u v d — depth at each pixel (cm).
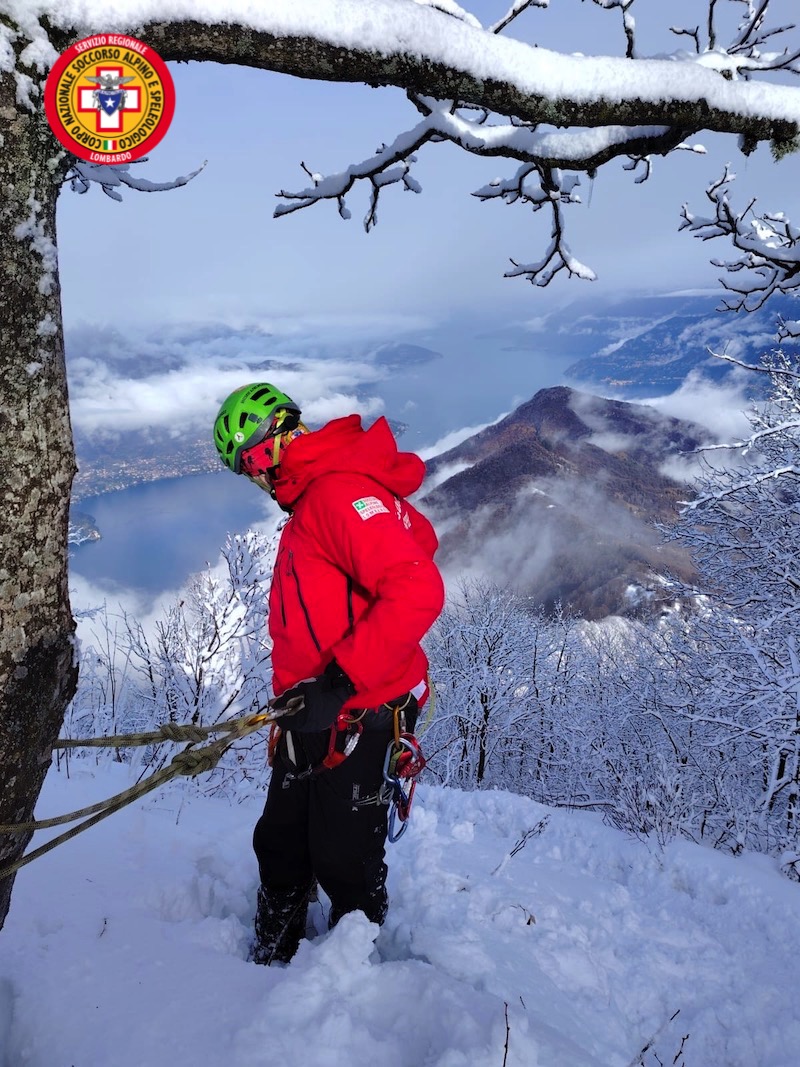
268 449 211
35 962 206
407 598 187
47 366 137
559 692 1992
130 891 268
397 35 164
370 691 209
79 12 134
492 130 255
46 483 138
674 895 358
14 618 137
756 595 1195
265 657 618
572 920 303
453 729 1995
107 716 593
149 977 204
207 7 146
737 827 527
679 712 835
